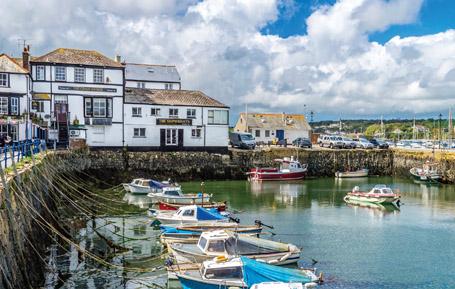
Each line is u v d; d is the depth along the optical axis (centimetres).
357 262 2486
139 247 2689
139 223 3291
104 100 5641
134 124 5812
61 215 3328
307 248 2739
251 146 6850
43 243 2398
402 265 2450
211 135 6184
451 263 2498
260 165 6309
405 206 4259
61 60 5441
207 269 1875
